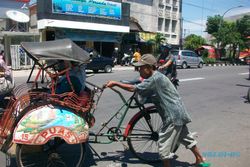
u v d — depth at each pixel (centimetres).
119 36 3353
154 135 579
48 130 486
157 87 502
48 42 539
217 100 1258
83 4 2970
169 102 504
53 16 2789
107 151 637
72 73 545
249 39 3550
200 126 848
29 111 488
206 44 5484
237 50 5453
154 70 516
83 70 567
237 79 2092
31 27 3089
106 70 2447
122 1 3478
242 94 1434
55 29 2852
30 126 481
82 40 3028
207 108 1091
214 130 814
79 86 539
